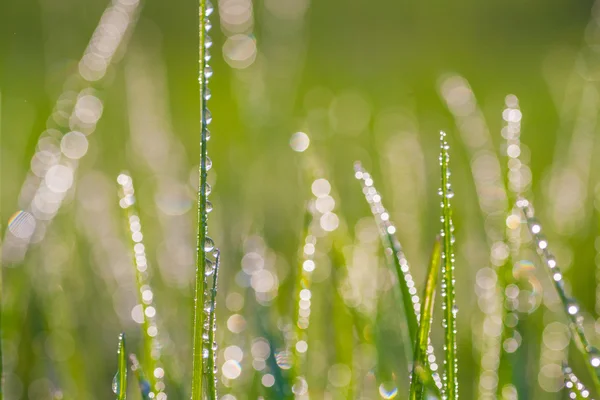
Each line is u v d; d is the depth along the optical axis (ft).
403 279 2.06
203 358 1.99
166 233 2.65
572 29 8.85
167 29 8.64
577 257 2.65
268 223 2.85
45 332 2.35
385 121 4.21
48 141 3.03
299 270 2.18
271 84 3.82
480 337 2.31
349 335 2.20
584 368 2.36
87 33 4.39
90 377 2.36
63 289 2.41
